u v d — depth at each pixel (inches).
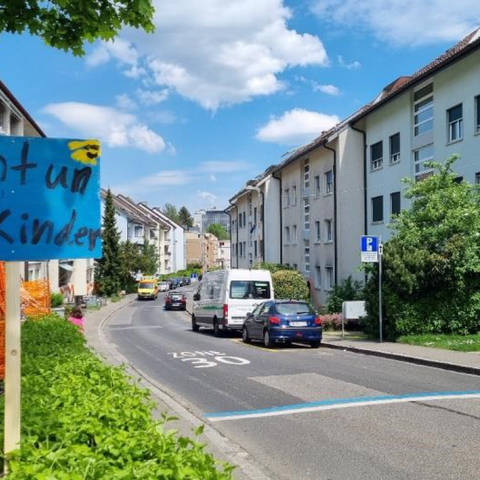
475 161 891.4
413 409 352.5
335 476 236.8
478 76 880.9
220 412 362.6
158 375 533.0
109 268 2842.0
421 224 762.8
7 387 142.3
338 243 1333.7
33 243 147.2
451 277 715.4
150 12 229.9
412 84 1032.8
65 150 150.9
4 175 146.8
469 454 259.3
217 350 754.8
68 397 192.9
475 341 652.1
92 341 908.6
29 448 134.0
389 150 1185.4
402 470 240.8
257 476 232.2
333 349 743.1
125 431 156.6
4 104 1091.9
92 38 236.5
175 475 120.6
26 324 419.5
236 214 2645.2
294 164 1739.7
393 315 738.2
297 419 337.4
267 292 1016.2
